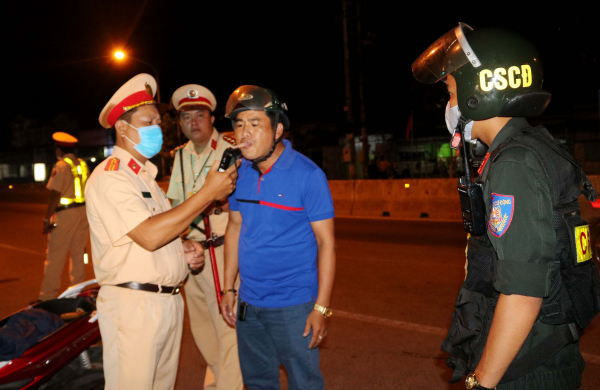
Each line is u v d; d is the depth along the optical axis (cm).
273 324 235
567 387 152
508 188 143
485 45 160
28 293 619
